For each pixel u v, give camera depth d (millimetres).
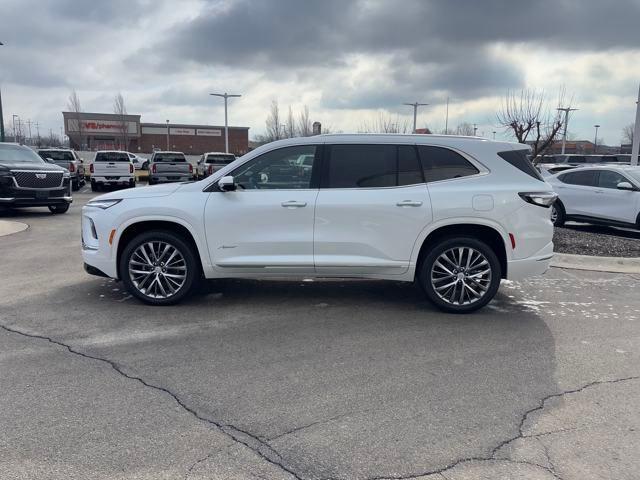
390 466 2984
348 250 5625
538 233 5602
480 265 5648
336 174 5684
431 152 5688
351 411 3605
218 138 72438
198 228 5660
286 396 3812
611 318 5711
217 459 3031
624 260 8320
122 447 3135
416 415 3561
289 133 45250
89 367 4258
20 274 7277
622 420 3521
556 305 6180
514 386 4020
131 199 5785
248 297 6297
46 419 3441
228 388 3930
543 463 3023
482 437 3295
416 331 5207
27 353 4520
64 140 81312
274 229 5633
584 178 12359
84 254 5953
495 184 5586
